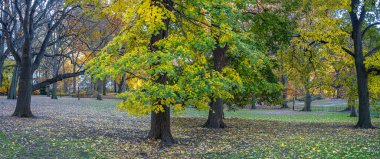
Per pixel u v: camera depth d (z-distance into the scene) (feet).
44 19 75.25
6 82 178.40
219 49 61.41
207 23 40.09
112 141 43.04
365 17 69.51
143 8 34.55
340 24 69.67
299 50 73.97
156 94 32.65
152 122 44.16
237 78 41.01
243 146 43.34
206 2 35.27
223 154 38.06
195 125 68.90
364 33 69.82
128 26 38.75
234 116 106.73
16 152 34.27
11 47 64.44
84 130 51.03
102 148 38.78
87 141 42.04
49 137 42.91
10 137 40.81
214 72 37.37
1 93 184.14
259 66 59.57
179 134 54.08
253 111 139.54
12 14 71.77
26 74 64.80
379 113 102.27
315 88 89.45
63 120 63.16
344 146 41.65
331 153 36.88
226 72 42.39
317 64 76.43
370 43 78.84
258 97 80.79
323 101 210.38
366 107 68.18
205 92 35.42
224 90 38.73
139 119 75.10
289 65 76.28
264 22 60.95
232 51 43.09
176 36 36.24
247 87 66.64
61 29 73.56
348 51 70.08
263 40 61.72
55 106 104.37
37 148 36.76
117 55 37.35
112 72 32.40
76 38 74.38
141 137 46.83
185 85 34.65
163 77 36.52
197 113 104.88
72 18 74.18
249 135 54.65
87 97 193.57
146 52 34.55
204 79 35.37
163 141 43.01
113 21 67.77
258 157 35.88
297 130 62.90
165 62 32.81
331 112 135.74
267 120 88.99
